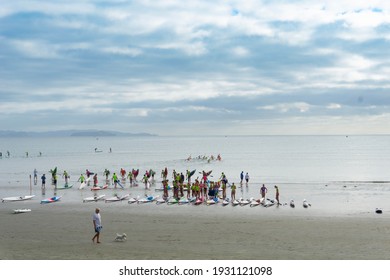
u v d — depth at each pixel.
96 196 48.50
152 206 41.78
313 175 80.12
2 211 39.84
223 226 32.09
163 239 28.16
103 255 24.08
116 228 31.86
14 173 87.31
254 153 176.12
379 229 30.50
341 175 79.94
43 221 34.84
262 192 45.38
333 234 29.12
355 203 43.00
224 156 152.75
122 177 68.94
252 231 30.31
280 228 31.19
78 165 112.19
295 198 46.75
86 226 32.72
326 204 42.38
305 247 25.88
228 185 59.62
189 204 42.72
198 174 82.94
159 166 104.81
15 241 27.97
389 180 69.38
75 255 24.11
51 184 64.12
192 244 26.75
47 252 24.91
